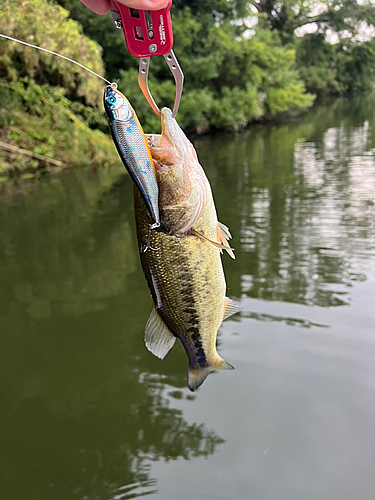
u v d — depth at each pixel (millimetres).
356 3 10633
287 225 2062
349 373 1086
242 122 6098
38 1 3584
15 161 3408
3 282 1641
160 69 5512
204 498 809
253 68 6531
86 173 3459
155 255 502
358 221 2057
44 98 3602
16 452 924
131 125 406
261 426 958
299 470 853
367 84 12148
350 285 1482
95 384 1108
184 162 484
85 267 1741
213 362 542
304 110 8508
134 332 1316
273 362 1137
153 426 977
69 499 824
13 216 2404
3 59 3506
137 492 832
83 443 946
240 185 2891
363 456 877
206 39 5887
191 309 526
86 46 3803
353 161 3412
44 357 1217
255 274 1598
